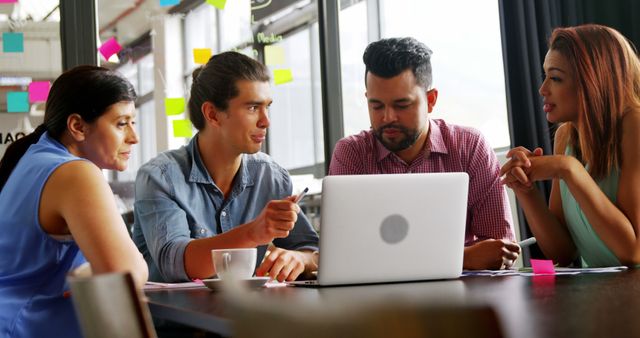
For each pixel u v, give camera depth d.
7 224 1.39
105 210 1.33
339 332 0.35
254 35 3.73
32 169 1.39
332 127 3.67
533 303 0.96
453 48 3.71
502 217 2.25
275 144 4.18
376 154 2.34
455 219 1.53
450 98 3.73
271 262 1.67
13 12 3.39
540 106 3.08
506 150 3.47
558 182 2.17
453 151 2.29
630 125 1.93
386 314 0.35
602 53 1.99
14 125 3.39
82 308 0.66
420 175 1.50
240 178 2.08
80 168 1.36
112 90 1.52
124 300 0.61
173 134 3.60
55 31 3.43
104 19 3.56
